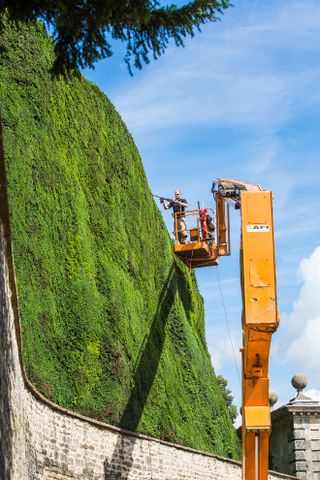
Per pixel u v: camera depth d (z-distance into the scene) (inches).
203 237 1333.7
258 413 915.4
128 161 1220.5
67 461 788.0
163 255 1289.4
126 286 1087.6
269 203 900.6
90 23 481.1
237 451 1380.4
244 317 892.0
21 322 762.8
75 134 1042.7
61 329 861.2
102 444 881.5
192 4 481.1
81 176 1032.8
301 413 1526.8
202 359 1362.0
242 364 941.2
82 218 991.6
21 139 874.1
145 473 980.6
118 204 1138.0
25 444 665.0
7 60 903.1
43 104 953.5
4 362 517.3
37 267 835.4
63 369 845.8
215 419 1320.1
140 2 474.6
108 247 1061.8
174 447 1088.2
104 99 1171.9
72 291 911.0
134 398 1010.1
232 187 1018.7
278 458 1577.3
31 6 478.6
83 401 871.1
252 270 877.8
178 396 1184.8
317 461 1508.4
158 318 1200.2
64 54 504.1
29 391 701.9
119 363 983.6
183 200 1364.4
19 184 840.3
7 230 573.9
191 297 1407.5
